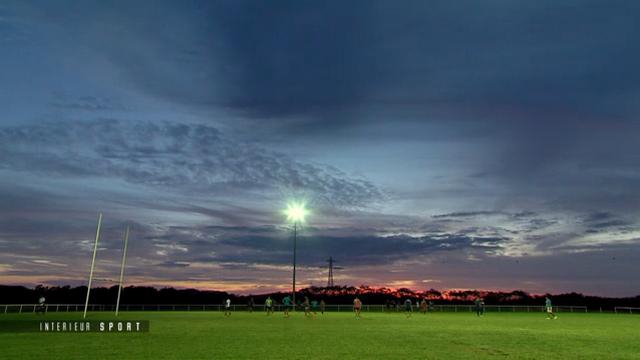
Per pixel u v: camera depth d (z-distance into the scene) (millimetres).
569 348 23844
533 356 20875
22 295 117000
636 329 37750
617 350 23156
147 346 23203
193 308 85688
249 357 19703
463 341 26953
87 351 21203
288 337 28438
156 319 48969
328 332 32500
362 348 23062
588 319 56438
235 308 87250
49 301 118062
